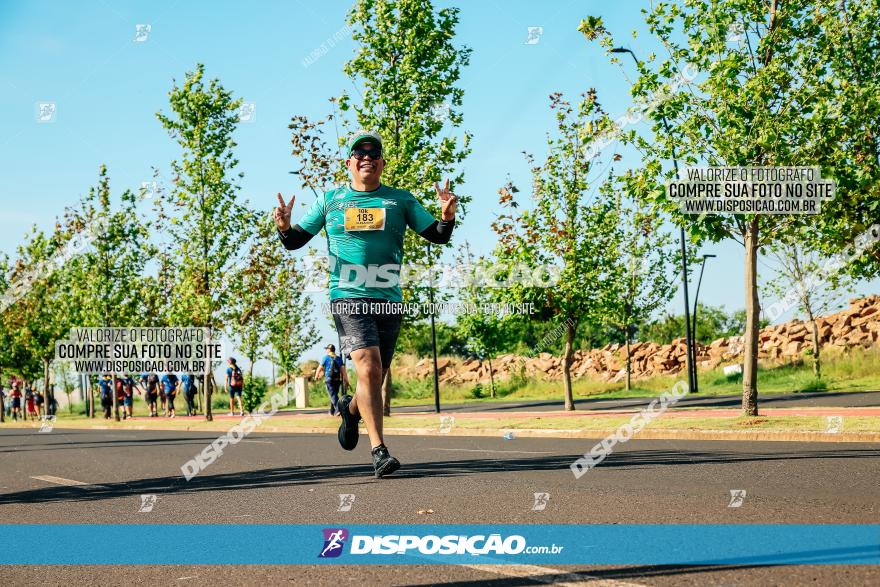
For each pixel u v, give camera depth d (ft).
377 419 19.03
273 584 12.53
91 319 107.55
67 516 20.98
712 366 125.08
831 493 19.47
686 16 46.24
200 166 88.69
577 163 79.05
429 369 171.12
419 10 76.07
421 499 20.45
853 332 112.16
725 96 45.32
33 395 147.33
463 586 11.79
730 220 47.55
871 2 43.98
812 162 45.11
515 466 28.94
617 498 19.45
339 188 19.56
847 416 46.24
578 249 79.05
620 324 113.09
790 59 45.24
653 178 47.29
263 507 20.67
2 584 13.57
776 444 37.19
